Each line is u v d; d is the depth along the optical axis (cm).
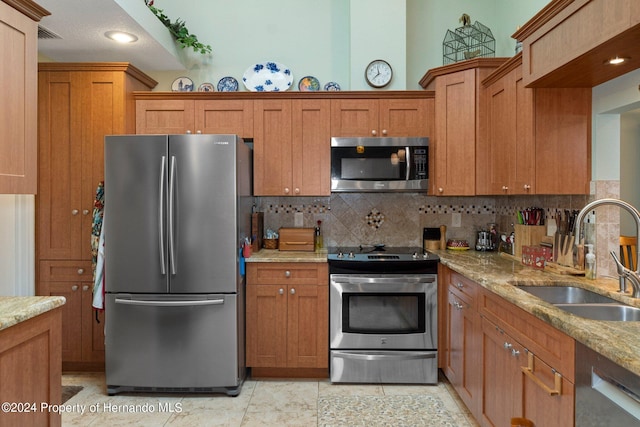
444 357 281
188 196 258
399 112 309
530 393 158
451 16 349
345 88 348
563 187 214
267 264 284
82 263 295
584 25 158
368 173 302
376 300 280
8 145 158
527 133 220
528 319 159
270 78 344
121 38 282
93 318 295
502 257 288
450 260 271
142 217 259
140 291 260
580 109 212
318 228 343
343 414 240
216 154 258
